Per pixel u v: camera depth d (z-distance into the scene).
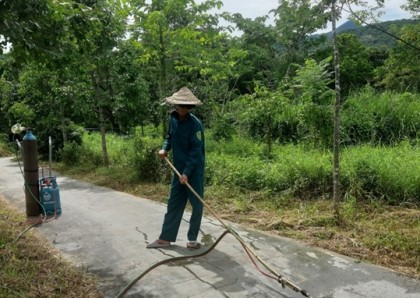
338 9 4.85
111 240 4.78
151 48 7.90
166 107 8.41
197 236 4.74
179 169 4.52
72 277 3.73
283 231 4.93
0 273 3.65
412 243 4.18
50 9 4.32
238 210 5.86
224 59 9.19
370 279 3.58
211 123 11.40
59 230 5.18
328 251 4.26
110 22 7.81
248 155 9.13
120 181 8.35
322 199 5.99
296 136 10.03
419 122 8.91
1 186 8.47
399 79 18.03
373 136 8.79
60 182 8.78
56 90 10.42
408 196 5.62
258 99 10.07
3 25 3.74
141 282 3.64
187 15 7.79
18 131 5.60
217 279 3.67
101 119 10.21
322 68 9.29
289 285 3.15
